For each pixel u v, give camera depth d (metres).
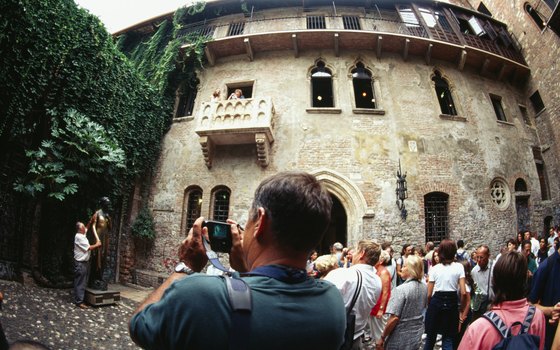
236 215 11.50
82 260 7.45
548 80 14.41
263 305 0.97
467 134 12.80
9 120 7.84
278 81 13.03
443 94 14.05
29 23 7.84
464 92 13.62
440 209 11.87
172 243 11.95
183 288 0.98
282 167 11.80
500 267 2.19
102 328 6.24
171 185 12.59
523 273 2.14
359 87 14.99
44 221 8.68
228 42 13.24
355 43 13.23
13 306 6.10
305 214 1.14
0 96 7.60
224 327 0.89
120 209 12.38
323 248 16.94
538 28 15.12
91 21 9.84
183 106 14.29
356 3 14.70
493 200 12.42
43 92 8.53
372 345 5.92
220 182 12.03
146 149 12.46
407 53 13.27
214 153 12.31
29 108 8.11
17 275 7.99
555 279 3.14
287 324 0.96
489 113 13.66
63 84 9.02
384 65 13.31
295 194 1.16
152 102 12.71
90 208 9.11
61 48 8.76
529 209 13.10
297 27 14.20
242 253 1.34
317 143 12.00
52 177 7.86
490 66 14.51
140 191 12.81
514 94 15.15
